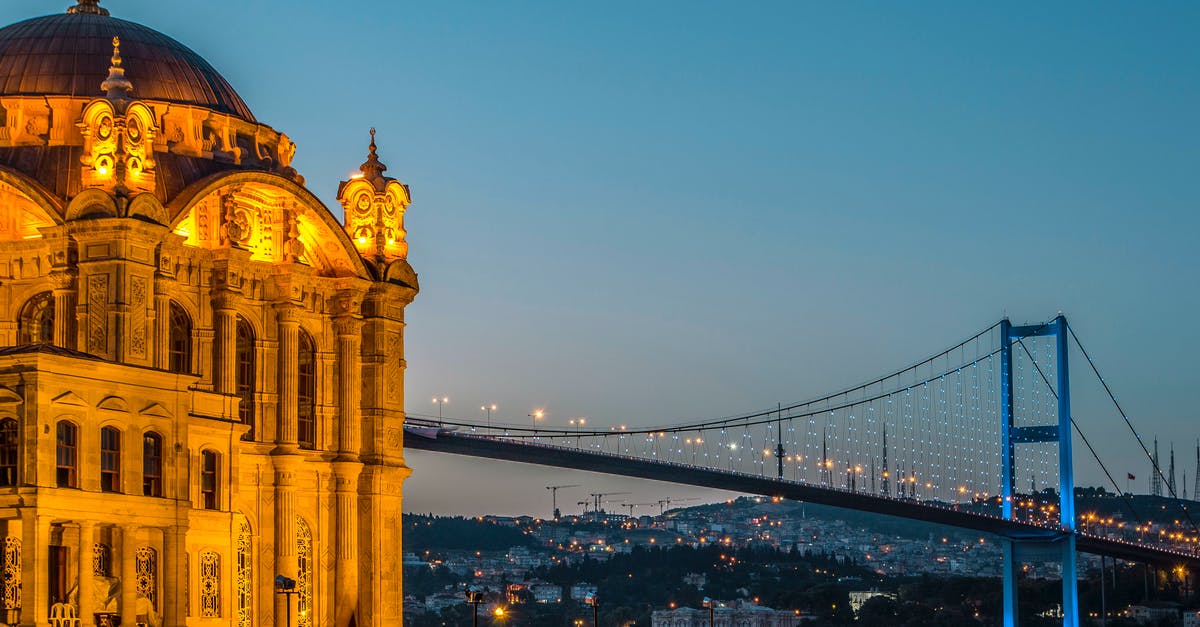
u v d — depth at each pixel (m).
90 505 83.25
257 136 103.50
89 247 88.94
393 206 108.44
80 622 82.56
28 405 81.12
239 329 99.38
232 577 94.56
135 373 86.00
